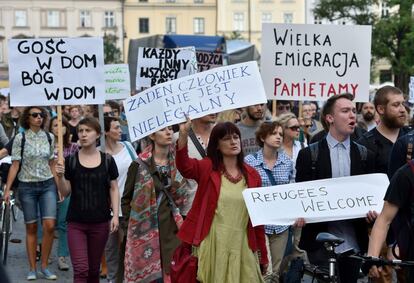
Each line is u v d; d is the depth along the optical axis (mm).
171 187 7203
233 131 5812
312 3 79062
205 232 5785
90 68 8367
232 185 5840
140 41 28172
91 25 80625
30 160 8938
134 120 6602
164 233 7172
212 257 5773
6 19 79750
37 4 79938
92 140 7512
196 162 5871
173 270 5957
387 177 5781
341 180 5746
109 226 7633
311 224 5887
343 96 5914
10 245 11234
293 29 8727
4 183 10344
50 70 8367
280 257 7090
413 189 4676
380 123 6879
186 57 9898
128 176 7266
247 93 6480
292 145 8352
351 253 4801
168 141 7133
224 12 81688
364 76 8664
